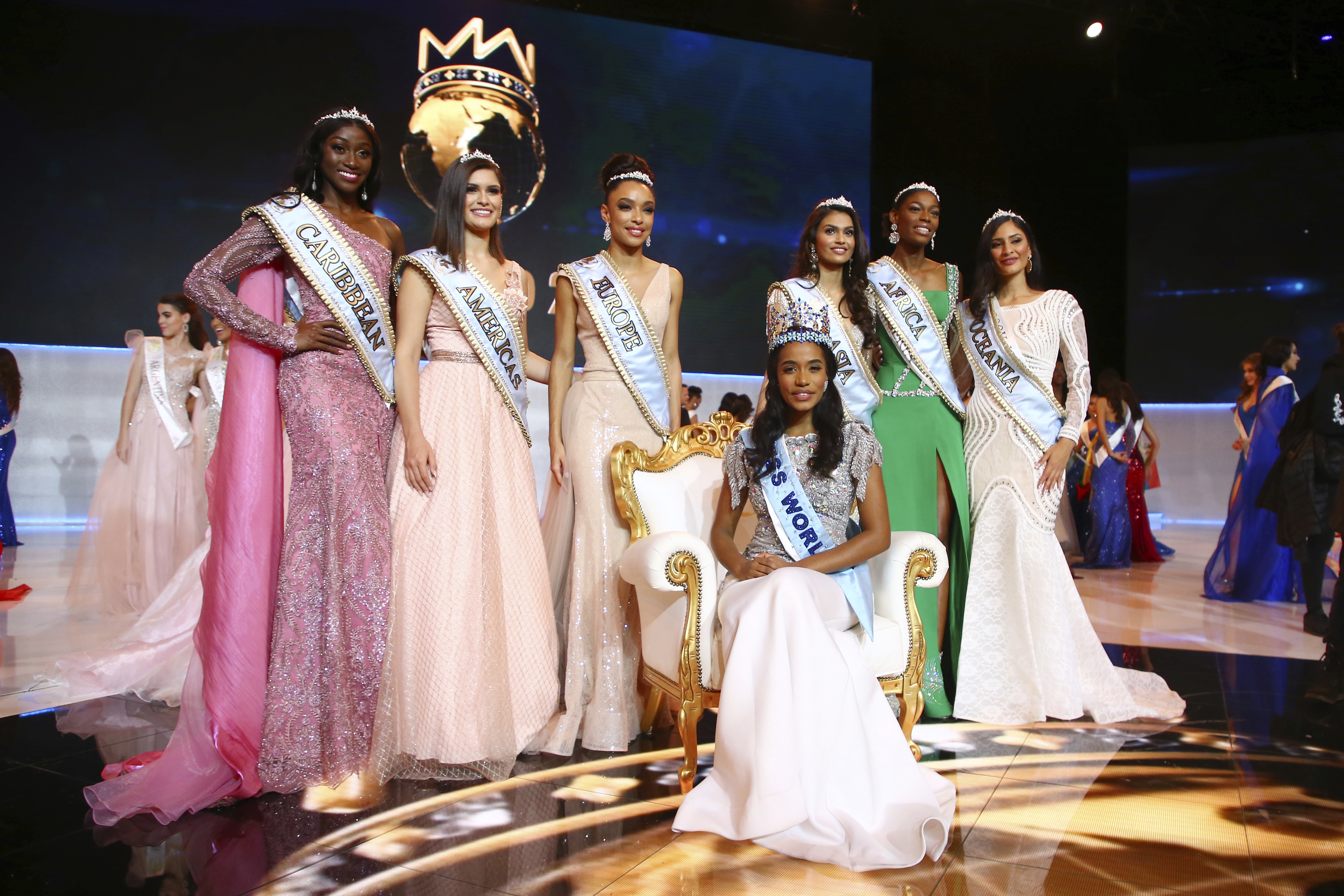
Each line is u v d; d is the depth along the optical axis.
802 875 1.76
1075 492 7.21
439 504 2.43
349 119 2.47
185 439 4.84
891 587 2.39
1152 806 2.12
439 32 7.58
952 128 8.36
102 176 7.35
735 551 2.36
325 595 2.32
